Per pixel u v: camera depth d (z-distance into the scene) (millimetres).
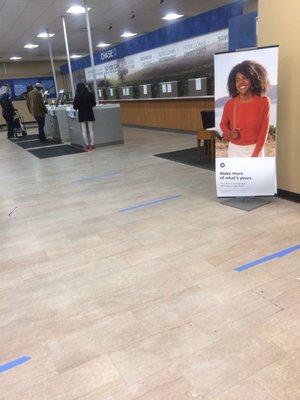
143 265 2889
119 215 4012
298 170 3896
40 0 8258
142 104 11273
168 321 2201
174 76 9805
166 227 3578
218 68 3736
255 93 3652
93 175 5867
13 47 14117
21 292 2652
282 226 3385
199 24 8484
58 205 4523
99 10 9766
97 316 2307
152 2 9609
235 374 1776
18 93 17828
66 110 9242
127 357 1939
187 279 2639
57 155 7859
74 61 16078
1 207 4605
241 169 3922
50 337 2150
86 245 3332
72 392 1754
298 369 1777
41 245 3416
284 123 3936
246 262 2805
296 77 3701
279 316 2170
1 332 2229
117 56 12305
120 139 8609
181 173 5531
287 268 2680
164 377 1793
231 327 2105
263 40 3979
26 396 1753
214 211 3883
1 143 10492
